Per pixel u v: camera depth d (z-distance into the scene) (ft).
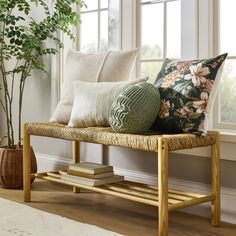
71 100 10.35
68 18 11.77
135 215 9.11
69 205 9.87
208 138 8.09
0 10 11.68
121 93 8.01
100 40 11.89
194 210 9.35
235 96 9.08
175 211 9.56
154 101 7.89
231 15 9.02
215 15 9.16
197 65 8.05
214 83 8.09
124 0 10.88
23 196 10.67
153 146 7.21
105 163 11.35
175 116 7.97
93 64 10.41
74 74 10.59
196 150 9.25
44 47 13.20
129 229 8.17
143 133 8.14
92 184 8.78
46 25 11.90
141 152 10.43
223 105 9.26
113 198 10.53
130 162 10.71
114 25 11.16
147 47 10.65
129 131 7.84
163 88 8.30
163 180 7.15
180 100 7.95
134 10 10.72
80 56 10.85
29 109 13.80
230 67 9.12
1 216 8.73
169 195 8.09
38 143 13.56
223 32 9.16
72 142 12.27
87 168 9.05
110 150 11.21
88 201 10.23
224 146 8.73
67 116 10.28
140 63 10.80
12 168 11.51
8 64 14.58
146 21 10.63
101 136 8.10
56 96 12.67
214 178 8.31
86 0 12.30
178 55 10.03
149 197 7.73
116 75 10.01
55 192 11.10
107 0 11.67
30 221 8.39
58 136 9.16
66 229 7.90
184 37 9.58
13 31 11.69
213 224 8.40
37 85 13.44
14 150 11.64
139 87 7.91
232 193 8.71
